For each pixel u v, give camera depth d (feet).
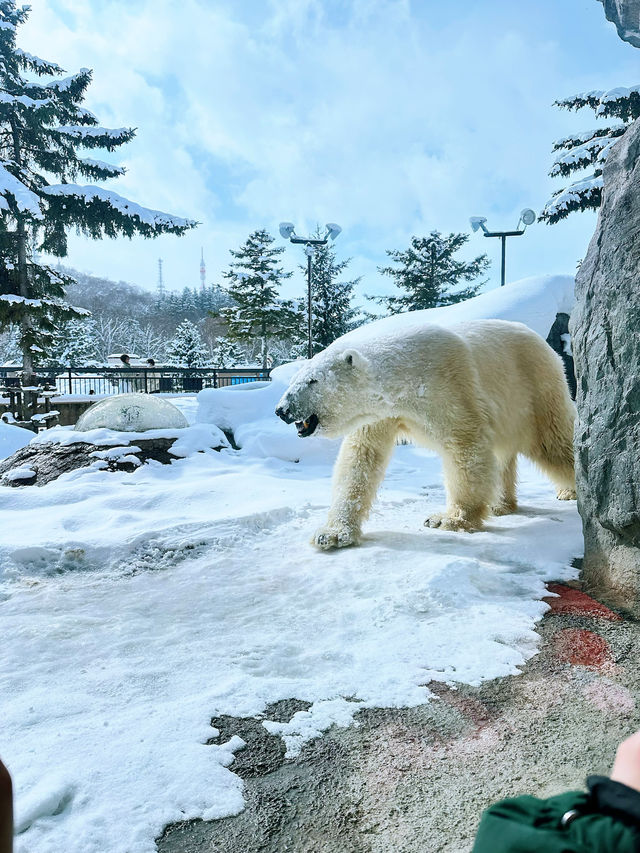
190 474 23.99
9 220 59.82
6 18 65.98
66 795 6.08
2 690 8.28
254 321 123.75
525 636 9.60
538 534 14.94
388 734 7.22
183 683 8.43
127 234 70.49
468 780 6.36
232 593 12.05
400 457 28.68
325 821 5.85
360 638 9.78
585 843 1.66
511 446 17.15
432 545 14.26
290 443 27.30
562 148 71.67
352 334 37.17
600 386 11.41
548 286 35.65
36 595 12.23
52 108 63.52
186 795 6.11
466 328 17.48
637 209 11.03
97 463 24.00
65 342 134.31
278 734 7.22
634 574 10.55
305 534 16.02
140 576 13.37
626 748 2.08
